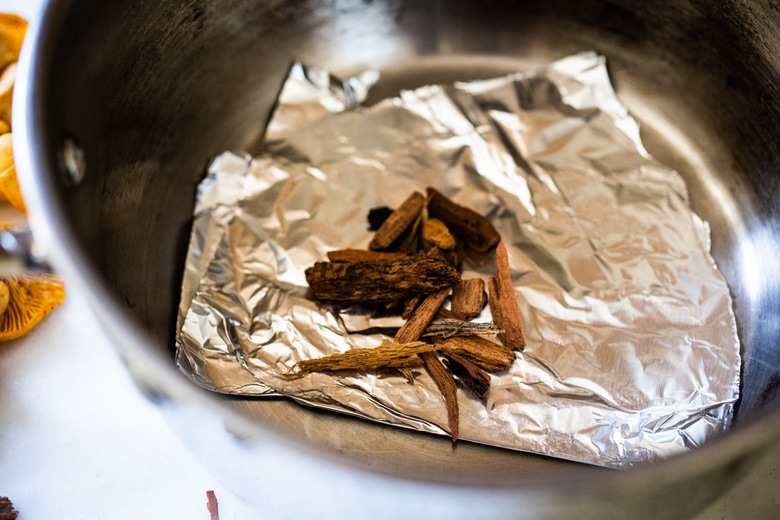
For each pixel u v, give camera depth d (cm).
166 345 25
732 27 27
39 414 25
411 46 33
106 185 24
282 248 28
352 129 31
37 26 22
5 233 21
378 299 26
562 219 28
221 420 20
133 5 24
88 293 20
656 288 26
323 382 24
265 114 31
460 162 30
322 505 21
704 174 29
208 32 28
